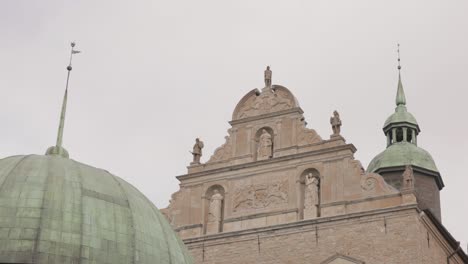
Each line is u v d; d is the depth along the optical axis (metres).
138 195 40.00
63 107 42.06
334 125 56.56
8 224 34.66
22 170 37.50
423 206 58.84
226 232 56.59
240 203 57.22
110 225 36.50
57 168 38.16
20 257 33.81
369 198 53.84
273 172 57.06
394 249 52.16
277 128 58.19
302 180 56.16
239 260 55.62
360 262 52.44
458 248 57.03
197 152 59.94
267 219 55.91
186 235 57.66
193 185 59.12
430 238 54.06
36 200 35.78
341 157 55.53
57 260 34.12
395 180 64.94
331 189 54.97
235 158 58.59
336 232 53.78
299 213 55.28
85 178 38.25
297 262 54.03
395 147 66.56
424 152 66.75
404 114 68.06
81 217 35.91
